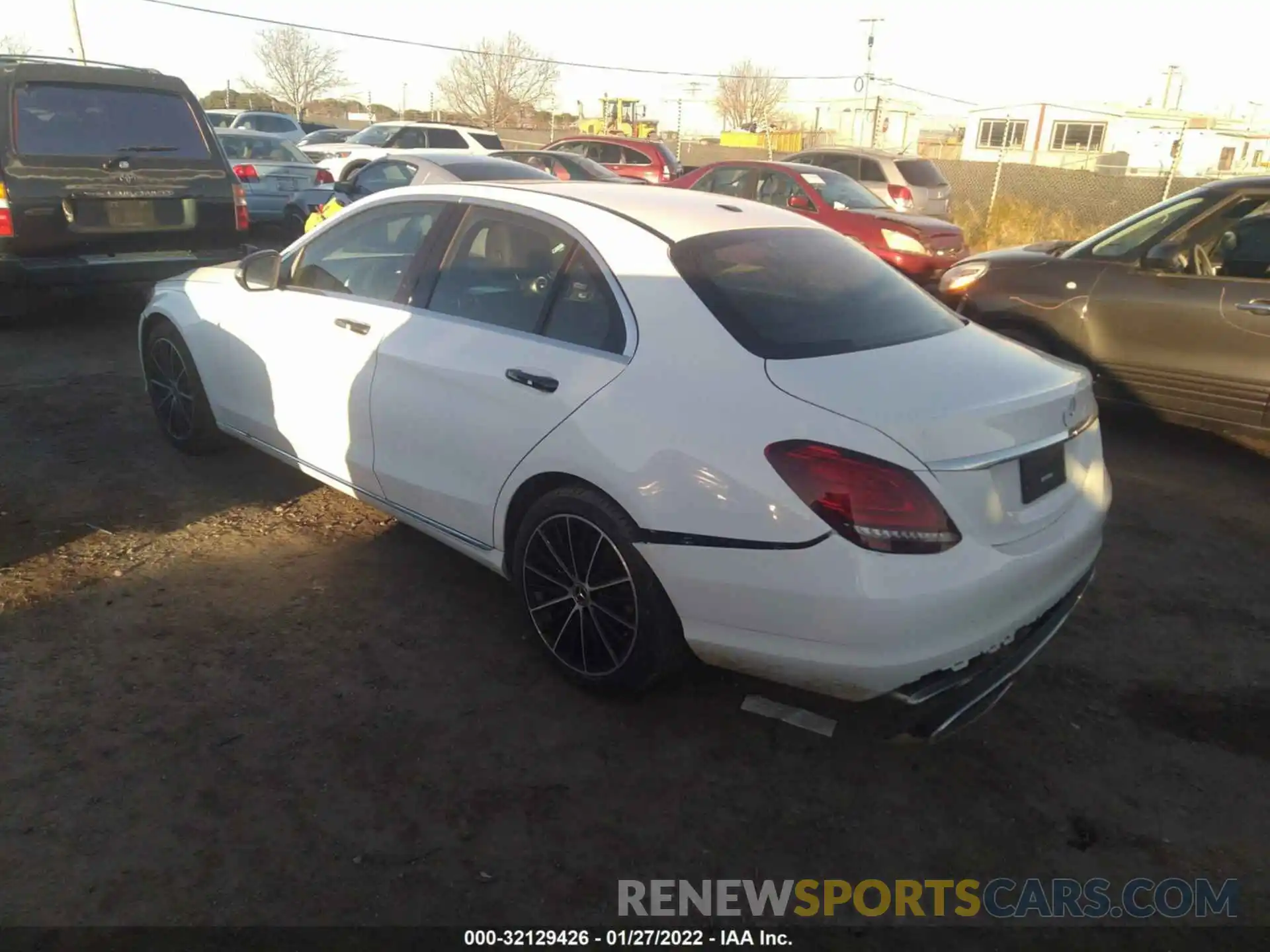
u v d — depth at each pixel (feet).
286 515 15.56
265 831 8.98
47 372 22.89
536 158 52.54
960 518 9.00
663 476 9.70
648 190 13.37
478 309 12.23
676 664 10.46
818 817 9.55
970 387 9.82
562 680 11.45
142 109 25.49
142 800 9.27
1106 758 10.59
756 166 42.39
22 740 9.98
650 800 9.66
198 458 17.72
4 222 23.09
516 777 9.87
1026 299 21.57
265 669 11.42
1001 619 9.40
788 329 10.39
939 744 10.66
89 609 12.49
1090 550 10.80
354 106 199.62
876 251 37.93
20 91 23.43
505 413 11.23
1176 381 19.80
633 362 10.37
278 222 45.03
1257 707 11.57
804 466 8.94
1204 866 9.18
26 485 16.24
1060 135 133.08
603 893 8.55
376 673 11.45
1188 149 130.00
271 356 14.74
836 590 8.81
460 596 13.26
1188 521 16.96
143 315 17.85
